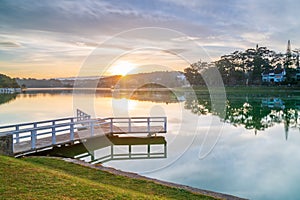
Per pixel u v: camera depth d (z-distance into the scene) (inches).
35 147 299.4
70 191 139.1
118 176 189.9
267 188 209.2
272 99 1187.3
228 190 203.6
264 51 2166.6
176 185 179.2
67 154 319.0
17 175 157.8
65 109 792.9
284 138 400.8
